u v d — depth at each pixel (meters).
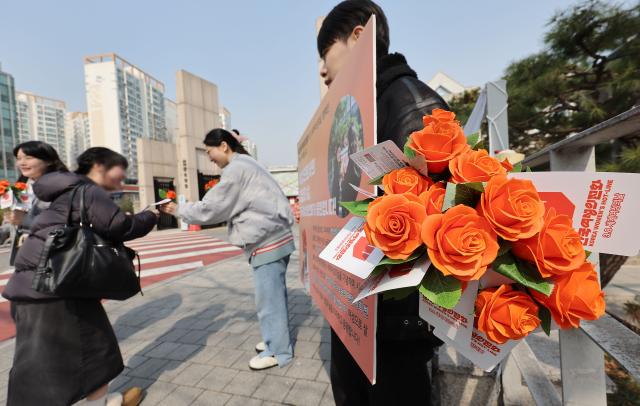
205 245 10.17
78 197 1.68
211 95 17.97
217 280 5.32
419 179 0.65
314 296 1.71
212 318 3.60
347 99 1.10
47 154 2.43
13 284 1.63
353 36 1.22
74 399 1.64
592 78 5.50
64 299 1.62
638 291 3.52
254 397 2.13
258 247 2.40
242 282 5.14
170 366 2.56
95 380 1.70
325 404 2.04
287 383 2.26
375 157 0.68
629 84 4.51
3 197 3.48
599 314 0.53
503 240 0.57
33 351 1.59
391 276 0.61
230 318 3.57
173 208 2.33
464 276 0.53
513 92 5.66
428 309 0.68
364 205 0.71
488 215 0.54
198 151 17.09
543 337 2.24
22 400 1.58
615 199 0.60
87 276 1.60
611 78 5.16
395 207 0.58
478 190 0.57
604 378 0.97
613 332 0.79
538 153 1.19
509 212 0.53
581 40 5.06
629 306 2.31
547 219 0.56
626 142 3.64
